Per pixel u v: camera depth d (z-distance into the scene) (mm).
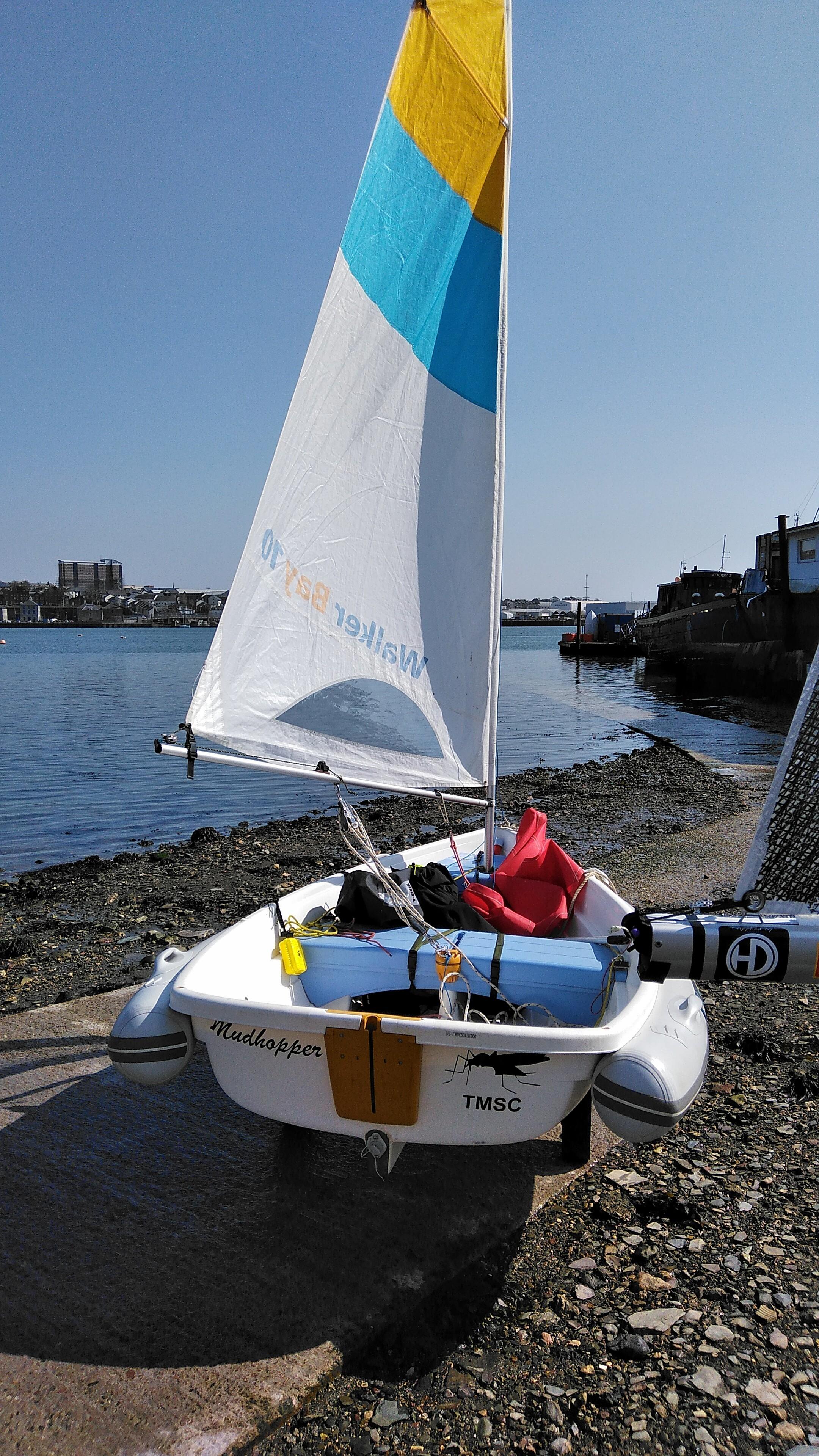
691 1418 2617
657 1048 3102
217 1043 3326
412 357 4699
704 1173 3967
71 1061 5066
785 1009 6035
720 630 44000
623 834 12328
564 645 86062
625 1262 3346
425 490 4848
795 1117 4488
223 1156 4059
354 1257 3352
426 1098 3160
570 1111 3191
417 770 4969
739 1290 3174
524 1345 2930
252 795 16688
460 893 4848
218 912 8727
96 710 31531
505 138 4828
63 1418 2613
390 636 4852
